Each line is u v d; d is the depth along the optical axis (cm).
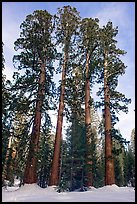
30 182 1766
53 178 1866
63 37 2353
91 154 2139
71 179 2112
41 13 2227
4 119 1923
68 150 2211
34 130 1923
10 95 2033
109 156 1936
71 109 2253
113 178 1880
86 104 2317
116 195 1401
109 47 2288
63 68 2255
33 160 1827
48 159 3000
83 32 2458
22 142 1967
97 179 2706
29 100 2044
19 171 2017
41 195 1433
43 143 2883
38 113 1983
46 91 2125
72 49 2380
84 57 2475
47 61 2219
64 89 2169
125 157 3897
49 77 2189
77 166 2167
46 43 2181
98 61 2278
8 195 1436
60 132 2023
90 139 2188
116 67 2175
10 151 1964
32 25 2238
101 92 2178
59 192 1697
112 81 2184
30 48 2188
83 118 2420
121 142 2027
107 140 1995
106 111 2088
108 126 2041
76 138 2203
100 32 2347
